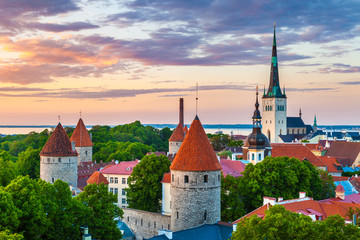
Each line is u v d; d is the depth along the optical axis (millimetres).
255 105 138125
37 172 155000
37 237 60281
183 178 72188
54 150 113438
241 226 51312
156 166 102000
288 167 95812
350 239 47250
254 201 89125
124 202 127812
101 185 72438
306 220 49875
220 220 78188
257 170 92188
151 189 100125
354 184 114188
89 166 163000
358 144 184750
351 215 64062
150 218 89500
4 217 53750
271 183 91625
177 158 73562
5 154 116250
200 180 71812
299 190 94188
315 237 47219
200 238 65625
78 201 66688
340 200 83938
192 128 74062
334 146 194125
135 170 102250
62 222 62094
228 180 90812
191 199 71750
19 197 59375
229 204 86375
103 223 68312
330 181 103375
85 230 64188
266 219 49625
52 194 65625
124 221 94938
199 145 73000
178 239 63031
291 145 155375
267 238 47844
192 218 71688
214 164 73250
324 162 153125
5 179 89188
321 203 75438
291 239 47688
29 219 58562
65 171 114250
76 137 163875
